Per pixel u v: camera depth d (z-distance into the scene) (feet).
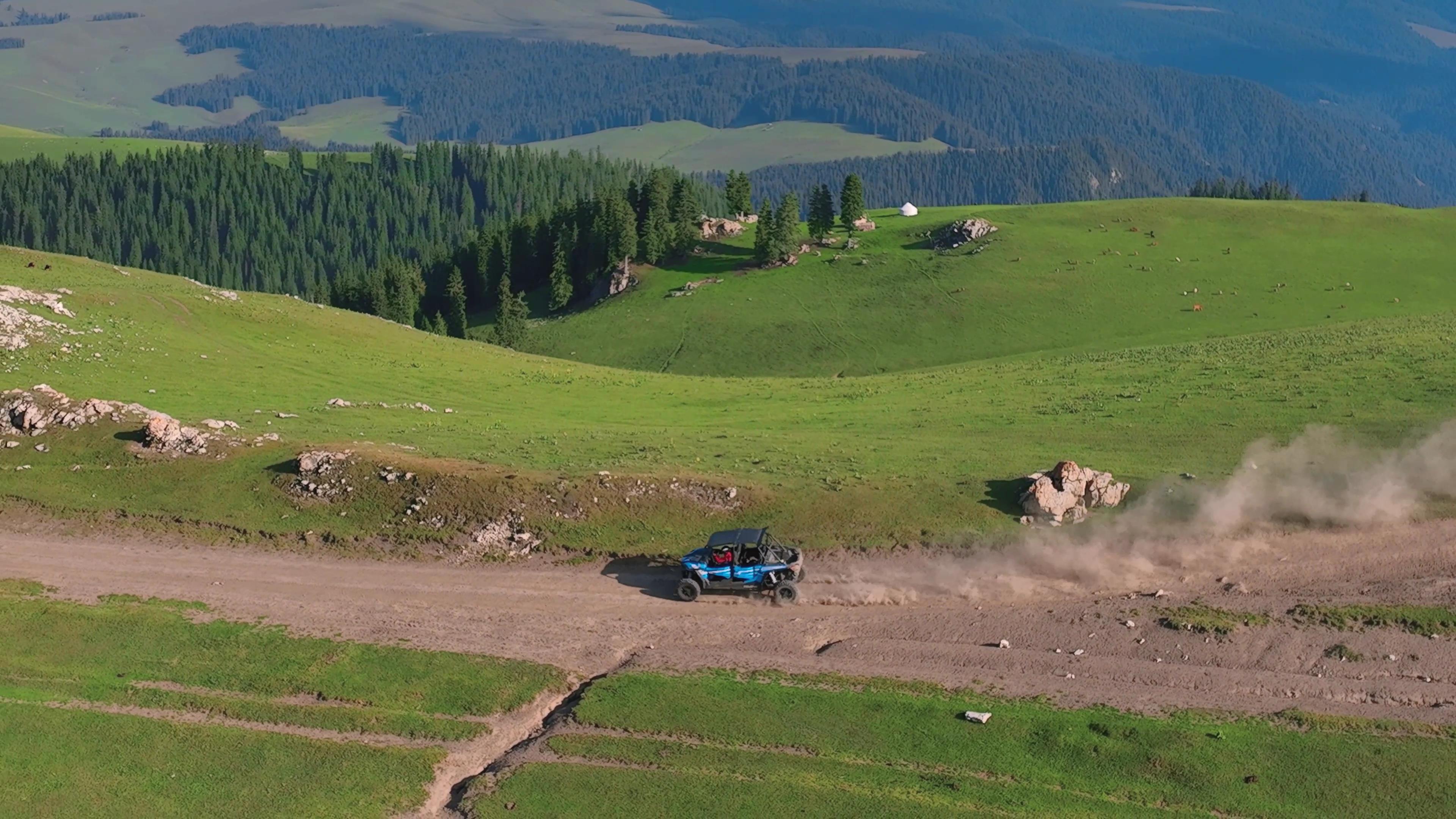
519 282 645.92
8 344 246.47
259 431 209.15
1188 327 427.33
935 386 283.59
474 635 143.54
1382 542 151.12
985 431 218.38
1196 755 110.93
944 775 110.63
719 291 531.91
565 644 140.87
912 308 482.28
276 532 172.96
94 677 134.21
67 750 119.65
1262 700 120.98
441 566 164.04
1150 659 129.70
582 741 118.42
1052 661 130.21
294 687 131.13
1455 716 116.06
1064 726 116.16
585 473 181.98
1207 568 149.07
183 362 266.36
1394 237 524.11
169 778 115.44
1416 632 129.70
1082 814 104.06
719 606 149.59
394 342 330.75
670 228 572.92
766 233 558.97
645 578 157.99
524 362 335.26
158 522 177.27
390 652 137.90
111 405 205.26
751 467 191.42
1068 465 169.07
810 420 242.99
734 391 295.69
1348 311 426.92
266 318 317.42
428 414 241.76
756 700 124.16
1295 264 492.13
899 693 124.77
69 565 164.76
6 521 178.81
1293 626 132.46
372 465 182.70
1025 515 166.09
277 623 146.72
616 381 306.14
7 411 203.31
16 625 144.15
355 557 167.22
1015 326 450.71
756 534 152.66
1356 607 134.62
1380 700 119.96
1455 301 435.94
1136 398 235.81
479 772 116.67
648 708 123.34
